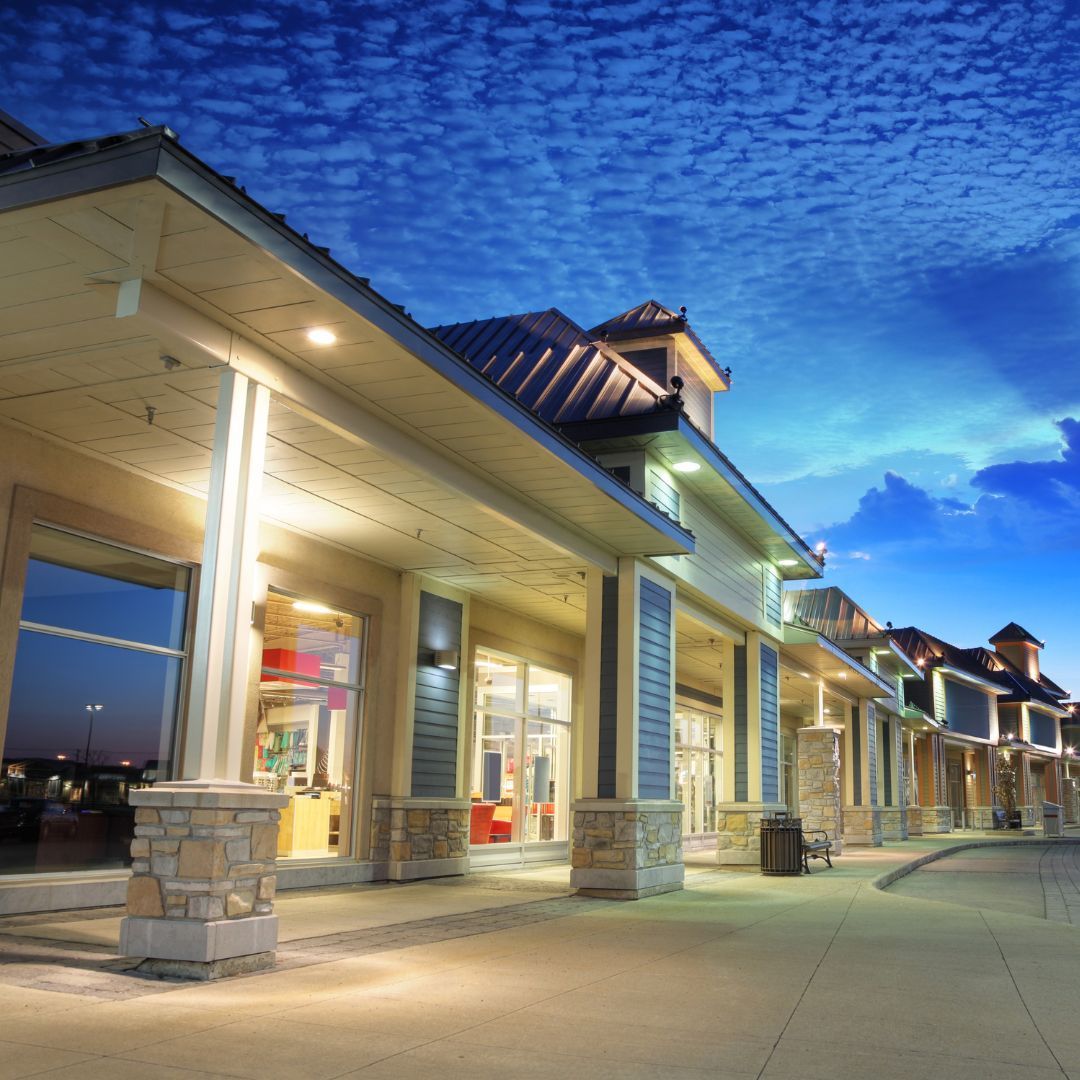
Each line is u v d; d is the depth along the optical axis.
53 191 5.48
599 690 13.07
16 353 7.35
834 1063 4.66
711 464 14.32
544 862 17.48
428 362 7.60
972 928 9.59
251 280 6.38
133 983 6.08
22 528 8.80
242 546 7.07
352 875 12.77
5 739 8.72
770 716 19.16
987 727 48.28
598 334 17.72
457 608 15.08
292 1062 4.50
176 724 10.45
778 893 13.08
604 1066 4.55
